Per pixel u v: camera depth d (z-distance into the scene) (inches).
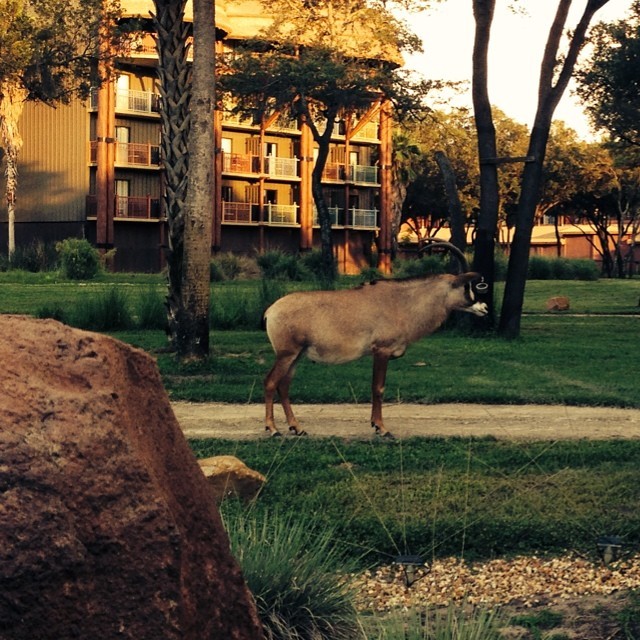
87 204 2186.3
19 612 105.3
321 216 1972.2
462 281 417.1
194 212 648.4
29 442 108.7
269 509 288.4
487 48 909.2
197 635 121.0
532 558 256.2
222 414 471.5
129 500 111.3
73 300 1089.4
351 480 325.7
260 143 2393.0
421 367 652.7
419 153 2849.4
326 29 1911.9
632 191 2957.7
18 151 2111.2
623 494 310.7
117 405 115.6
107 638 109.0
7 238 2327.8
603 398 513.0
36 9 1492.4
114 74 1485.0
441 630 181.9
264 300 957.8
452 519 277.0
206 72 641.6
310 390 532.1
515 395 517.7
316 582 196.1
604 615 214.2
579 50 898.1
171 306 664.4
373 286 415.5
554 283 1914.4
